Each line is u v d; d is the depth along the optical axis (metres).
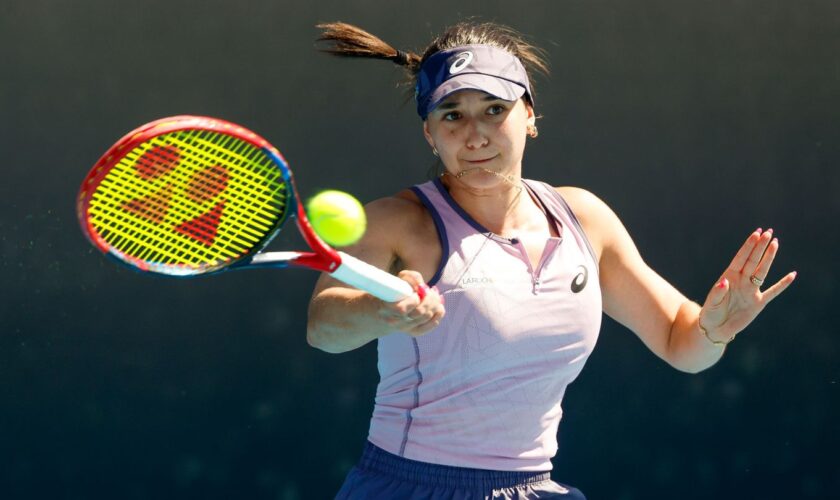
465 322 9.96
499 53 10.27
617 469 20.27
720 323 10.45
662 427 20.72
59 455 19.72
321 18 22.56
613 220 10.98
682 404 20.94
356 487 10.63
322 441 20.31
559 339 10.16
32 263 20.97
